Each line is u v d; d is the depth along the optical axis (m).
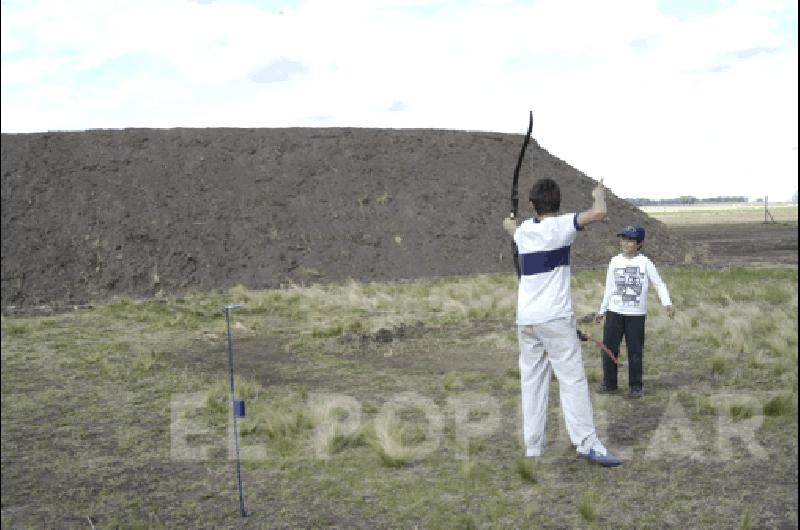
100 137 30.95
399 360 10.30
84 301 21.19
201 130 33.44
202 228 26.22
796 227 66.00
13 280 21.70
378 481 5.23
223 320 15.23
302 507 4.77
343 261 26.25
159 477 5.46
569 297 5.54
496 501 4.78
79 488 5.26
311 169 31.59
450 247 28.16
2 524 4.61
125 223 25.45
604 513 4.54
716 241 46.47
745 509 4.55
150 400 8.03
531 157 37.00
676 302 15.52
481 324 13.63
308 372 9.55
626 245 7.62
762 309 14.02
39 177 27.09
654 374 8.70
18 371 9.80
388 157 33.75
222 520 4.59
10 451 6.20
